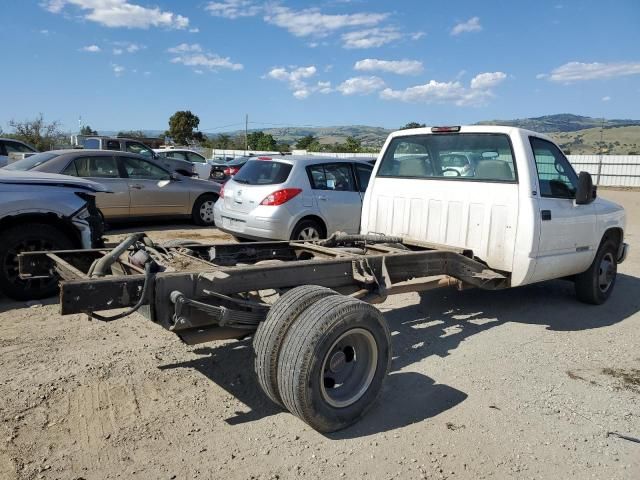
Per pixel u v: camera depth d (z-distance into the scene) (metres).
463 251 5.61
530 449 3.50
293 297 3.56
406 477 3.17
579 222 6.12
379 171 6.83
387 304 6.58
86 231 6.44
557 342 5.46
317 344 3.33
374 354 3.71
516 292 7.34
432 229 6.19
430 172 6.34
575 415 3.96
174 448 3.36
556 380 4.55
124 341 5.02
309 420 3.42
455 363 4.82
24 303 6.04
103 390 4.05
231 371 4.47
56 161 10.29
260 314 3.74
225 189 9.03
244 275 3.76
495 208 5.66
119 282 3.25
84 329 5.29
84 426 3.56
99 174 10.80
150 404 3.88
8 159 15.63
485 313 6.35
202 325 3.56
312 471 3.18
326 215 8.69
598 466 3.35
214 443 3.43
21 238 6.00
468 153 6.02
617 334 5.79
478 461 3.35
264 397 4.06
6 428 3.48
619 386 4.48
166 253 4.51
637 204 22.86
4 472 3.05
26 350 4.73
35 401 3.84
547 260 5.71
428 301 6.75
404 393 4.21
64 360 4.55
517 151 5.61
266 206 8.29
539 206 5.55
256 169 8.79
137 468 3.15
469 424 3.77
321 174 8.80
